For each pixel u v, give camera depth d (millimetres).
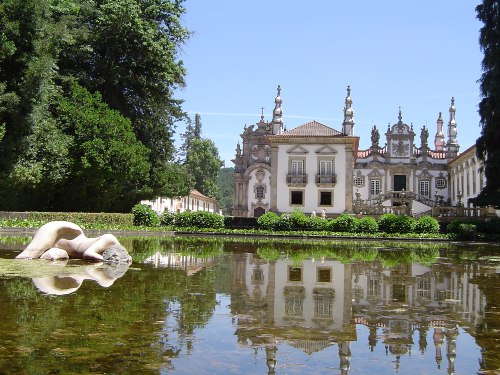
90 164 23203
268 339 3766
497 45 29422
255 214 52562
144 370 2969
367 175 52812
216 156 76500
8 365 2992
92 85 26922
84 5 26688
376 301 5613
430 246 19906
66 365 3014
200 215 29625
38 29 18859
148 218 28016
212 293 5883
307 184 40438
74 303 4918
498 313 4953
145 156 27562
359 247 17750
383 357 3379
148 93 30094
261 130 53812
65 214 21281
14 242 13297
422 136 53750
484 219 30703
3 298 5121
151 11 28750
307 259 11375
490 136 29750
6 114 18375
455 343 3770
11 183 20125
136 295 5496
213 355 3314
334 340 3801
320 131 41719
